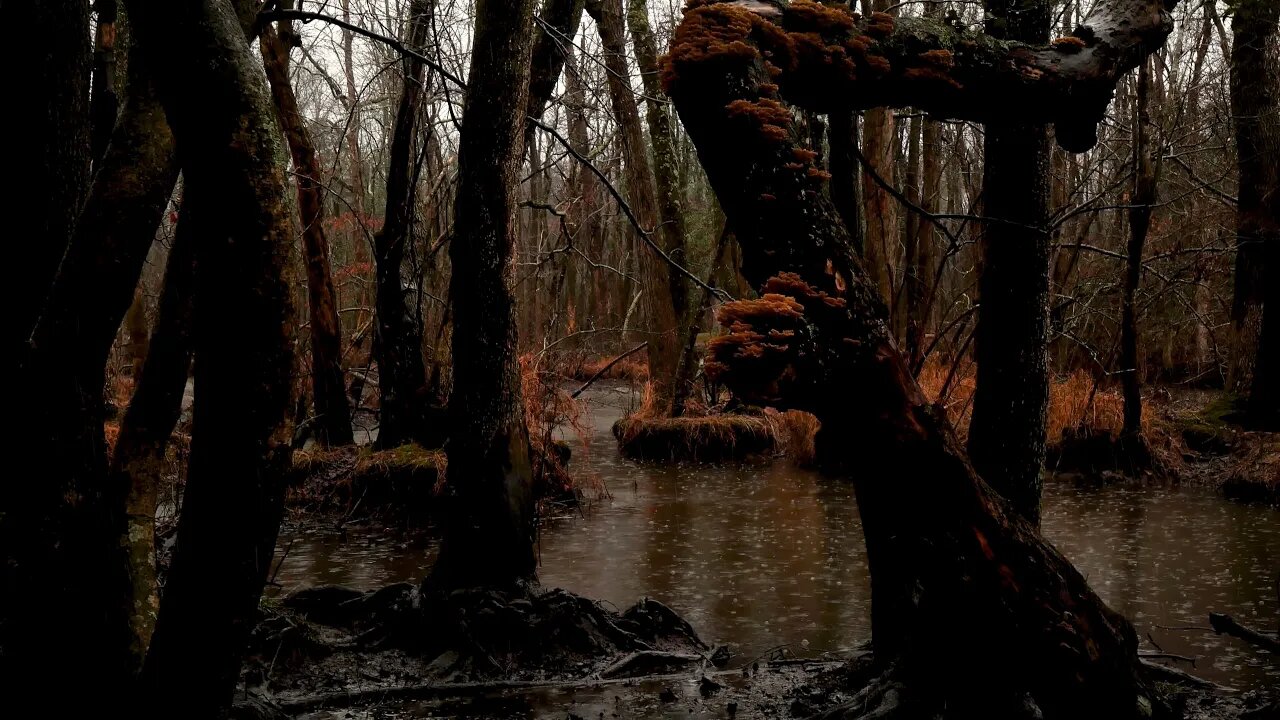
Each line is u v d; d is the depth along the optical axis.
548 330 15.39
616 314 31.16
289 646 6.09
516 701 5.69
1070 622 3.38
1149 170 13.05
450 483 6.82
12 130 3.47
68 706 3.18
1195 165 18.55
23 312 3.52
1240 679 5.86
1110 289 15.96
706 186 27.53
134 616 3.57
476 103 6.55
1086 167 13.62
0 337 3.47
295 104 12.43
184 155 2.60
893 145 16.09
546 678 6.04
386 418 12.40
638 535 10.42
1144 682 3.55
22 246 3.51
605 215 22.95
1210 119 16.03
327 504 11.63
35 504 3.17
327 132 19.12
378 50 15.47
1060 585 3.42
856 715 4.29
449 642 6.21
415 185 10.21
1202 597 7.82
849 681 5.13
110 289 3.32
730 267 21.17
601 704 5.57
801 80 3.38
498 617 6.31
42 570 3.15
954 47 3.48
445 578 6.65
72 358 3.27
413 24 10.62
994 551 3.36
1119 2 3.82
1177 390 21.11
